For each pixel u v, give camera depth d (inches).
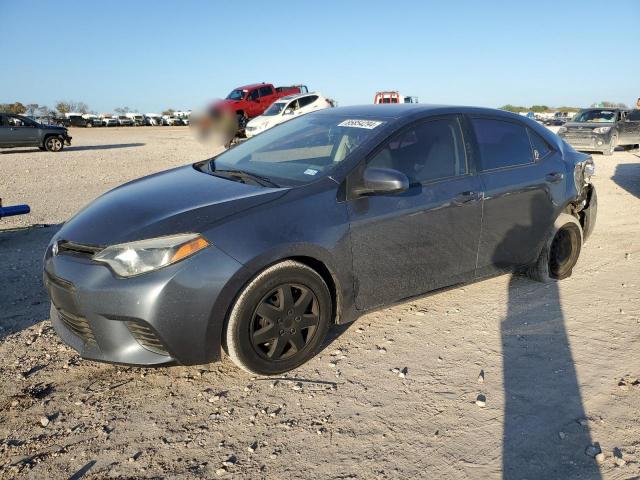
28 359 135.2
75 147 926.4
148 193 137.7
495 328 154.4
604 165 588.4
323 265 131.4
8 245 240.1
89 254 118.0
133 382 125.6
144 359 114.2
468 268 160.6
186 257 112.0
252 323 120.3
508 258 171.9
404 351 140.5
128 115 2223.2
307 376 128.0
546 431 108.3
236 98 1032.8
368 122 152.9
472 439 105.8
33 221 293.9
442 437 106.3
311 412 114.1
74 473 96.1
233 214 119.6
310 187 130.8
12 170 550.9
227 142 620.1
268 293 121.0
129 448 102.8
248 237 117.0
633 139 754.2
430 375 129.0
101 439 105.4
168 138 1219.9
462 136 160.7
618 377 128.4
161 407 115.9
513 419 112.1
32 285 186.1
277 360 125.7
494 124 171.6
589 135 723.4
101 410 114.6
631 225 283.3
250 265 116.0
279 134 173.2
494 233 164.1
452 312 165.0
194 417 112.3
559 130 761.0
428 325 155.9
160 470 97.0
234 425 109.7
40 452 101.5
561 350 141.6
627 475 96.0
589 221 206.2
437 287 155.0
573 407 116.4
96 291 111.7
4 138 786.8
